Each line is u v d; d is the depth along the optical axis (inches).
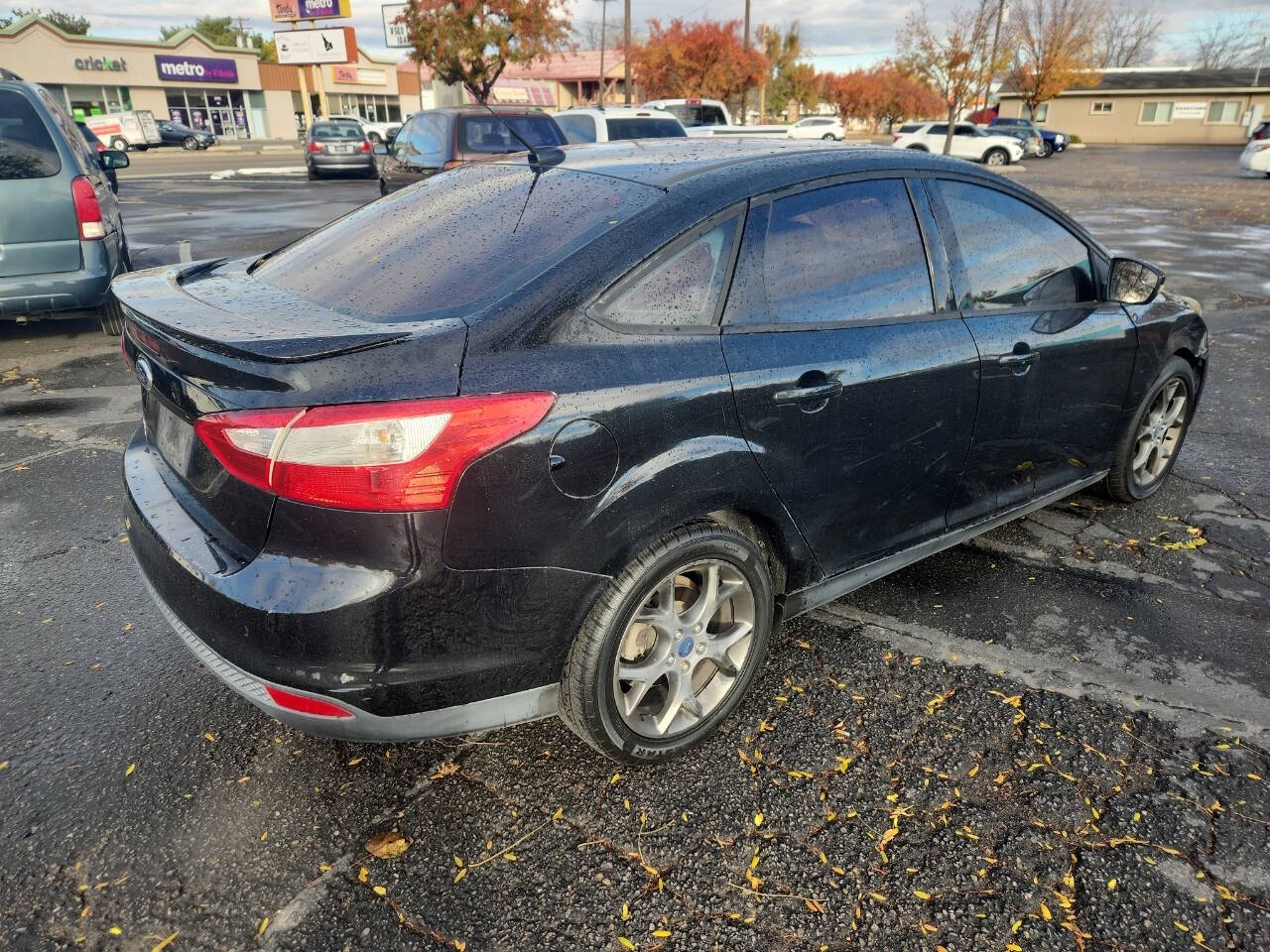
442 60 923.4
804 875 84.0
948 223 115.7
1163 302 153.4
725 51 1489.9
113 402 223.9
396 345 74.9
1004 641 121.7
